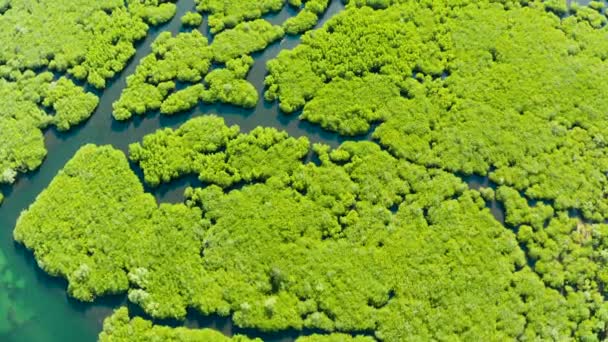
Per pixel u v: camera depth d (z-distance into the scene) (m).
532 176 59.72
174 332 53.25
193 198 58.91
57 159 63.09
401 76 64.81
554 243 56.66
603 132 61.94
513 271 55.31
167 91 65.50
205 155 61.25
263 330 53.25
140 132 64.00
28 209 59.88
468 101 63.41
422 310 53.38
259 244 56.28
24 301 56.69
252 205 58.19
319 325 53.03
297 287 54.50
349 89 64.25
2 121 63.75
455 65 65.44
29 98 65.00
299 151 60.94
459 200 58.31
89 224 58.03
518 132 61.69
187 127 62.53
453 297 53.81
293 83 64.88
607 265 55.91
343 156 60.50
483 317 53.09
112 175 60.34
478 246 56.03
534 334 52.72
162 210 58.38
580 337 52.84
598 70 65.56
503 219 58.22
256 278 55.03
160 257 56.12
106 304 55.66
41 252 57.22
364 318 53.22
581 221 58.47
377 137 61.78
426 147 60.91
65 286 56.69
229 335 53.81
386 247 56.00
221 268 55.62
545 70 65.38
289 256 55.69
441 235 56.44
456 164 60.09
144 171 60.31
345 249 55.97
